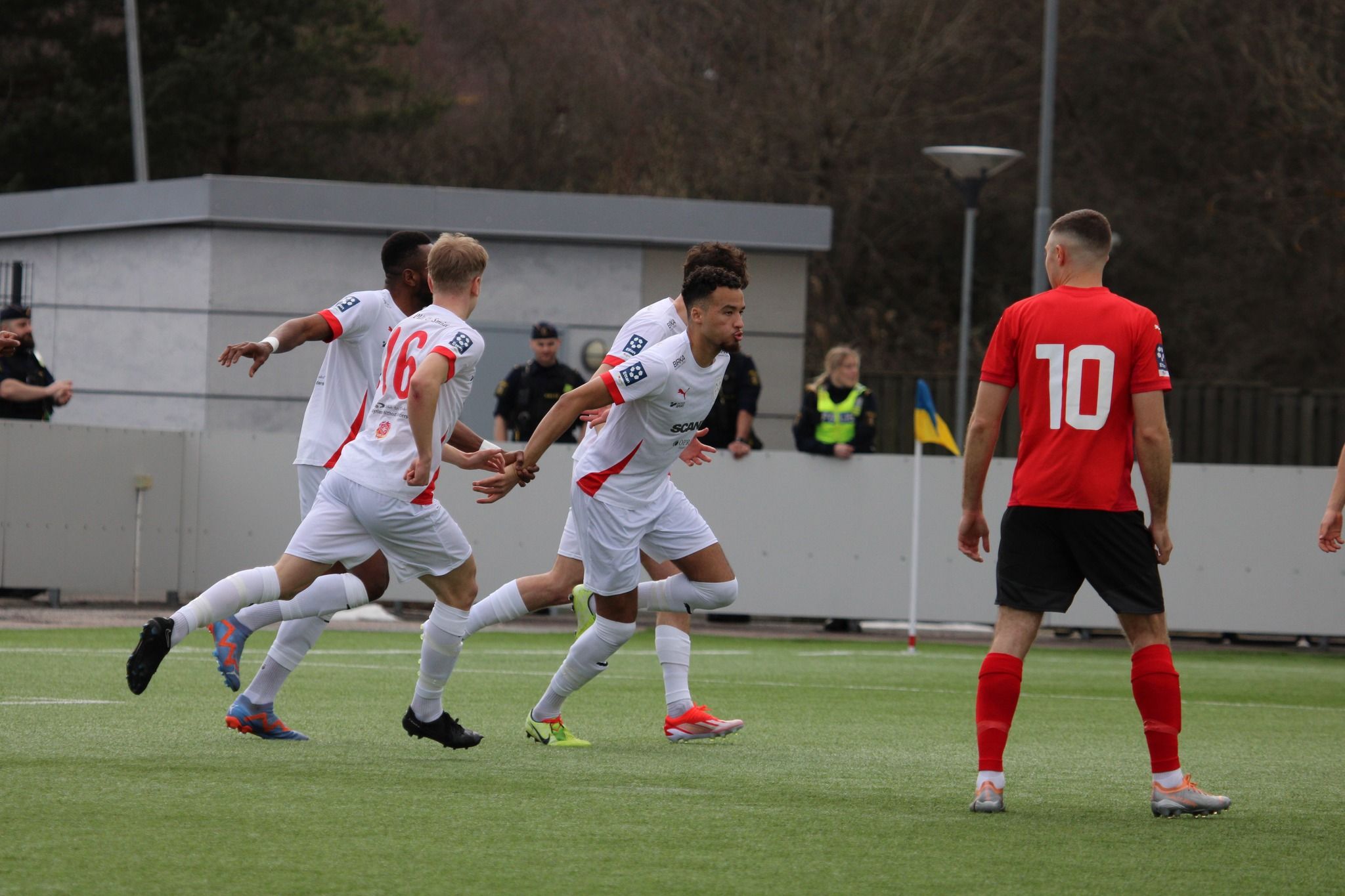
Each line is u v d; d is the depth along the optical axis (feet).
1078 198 405.80
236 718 73.87
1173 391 239.30
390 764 67.46
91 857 47.26
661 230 217.77
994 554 162.91
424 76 480.64
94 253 218.18
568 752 74.33
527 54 466.70
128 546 162.20
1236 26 381.19
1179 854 52.44
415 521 69.92
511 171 451.94
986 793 59.72
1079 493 59.77
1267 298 396.16
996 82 399.85
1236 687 123.54
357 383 79.20
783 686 111.45
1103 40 400.88
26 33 401.49
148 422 213.05
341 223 209.56
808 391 166.09
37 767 63.26
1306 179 376.68
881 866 49.32
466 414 216.13
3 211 225.97
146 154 387.75
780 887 46.06
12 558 152.66
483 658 124.36
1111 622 165.17
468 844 50.78
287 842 50.16
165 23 407.64
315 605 72.95
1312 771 74.74
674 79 413.80
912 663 133.59
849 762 73.10
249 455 166.61
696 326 75.00
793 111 394.32
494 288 216.74
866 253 429.38
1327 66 357.41
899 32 386.11
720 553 81.05
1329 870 50.21
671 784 64.54
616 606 76.74
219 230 208.54
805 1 401.70
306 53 409.90
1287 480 162.09
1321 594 161.99
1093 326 59.98
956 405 235.81
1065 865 50.19
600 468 76.28
